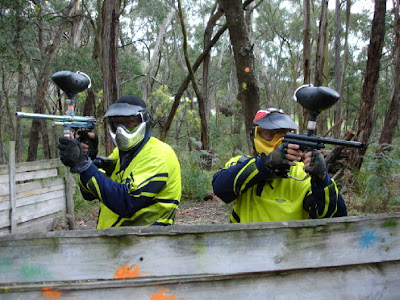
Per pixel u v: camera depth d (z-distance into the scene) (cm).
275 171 217
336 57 1683
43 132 1450
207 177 941
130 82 2050
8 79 1720
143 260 156
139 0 2300
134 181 226
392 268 172
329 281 168
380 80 2875
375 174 648
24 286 153
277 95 3412
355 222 166
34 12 1098
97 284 155
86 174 215
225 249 159
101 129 1445
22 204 516
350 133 787
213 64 3475
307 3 1190
